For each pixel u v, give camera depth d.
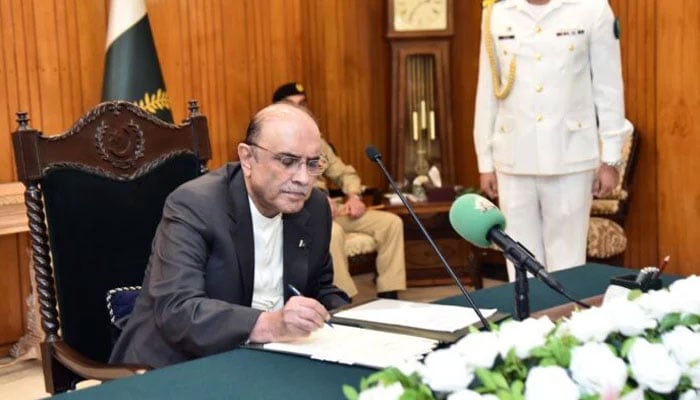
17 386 4.05
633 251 5.33
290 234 2.25
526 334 1.14
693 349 1.14
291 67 5.45
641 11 5.12
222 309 1.90
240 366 1.65
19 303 4.49
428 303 2.14
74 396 1.50
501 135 3.44
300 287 2.27
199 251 2.10
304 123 2.09
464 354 1.12
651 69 5.12
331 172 5.41
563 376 1.06
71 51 4.57
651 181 5.20
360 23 6.11
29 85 4.45
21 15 4.41
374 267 5.68
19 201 4.07
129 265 2.42
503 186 3.46
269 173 2.08
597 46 3.30
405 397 1.04
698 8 4.85
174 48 4.98
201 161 2.62
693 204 4.99
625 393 1.09
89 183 2.38
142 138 2.50
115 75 4.36
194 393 1.50
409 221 5.65
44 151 2.33
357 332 1.85
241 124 5.25
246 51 5.25
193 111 2.64
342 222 5.27
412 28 5.89
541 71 3.31
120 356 2.18
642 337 1.19
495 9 3.43
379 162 1.96
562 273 2.50
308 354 1.69
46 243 2.33
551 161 3.31
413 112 5.98
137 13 4.42
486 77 3.48
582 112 3.34
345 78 6.07
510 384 1.09
